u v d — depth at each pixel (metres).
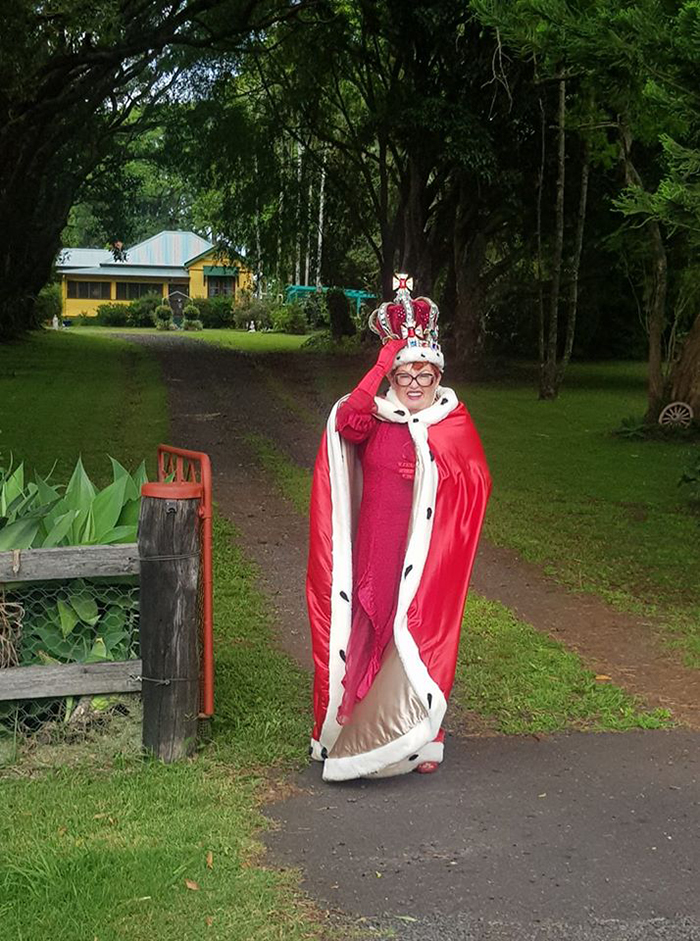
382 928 3.64
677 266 19.31
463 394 24.62
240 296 63.22
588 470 14.27
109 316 63.88
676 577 8.92
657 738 5.50
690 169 7.90
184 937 3.51
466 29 24.53
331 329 39.88
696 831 4.43
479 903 3.82
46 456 13.92
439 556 4.75
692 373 17.59
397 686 4.71
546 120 25.00
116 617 5.04
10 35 19.27
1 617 4.84
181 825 4.27
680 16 7.14
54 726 4.87
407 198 30.89
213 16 26.89
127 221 50.88
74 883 3.76
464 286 29.70
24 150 29.28
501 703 5.91
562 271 26.78
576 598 8.29
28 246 38.72
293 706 5.72
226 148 33.22
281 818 4.46
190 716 4.91
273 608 7.79
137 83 37.72
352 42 29.69
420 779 4.92
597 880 4.00
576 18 7.98
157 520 4.77
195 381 25.09
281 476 13.42
